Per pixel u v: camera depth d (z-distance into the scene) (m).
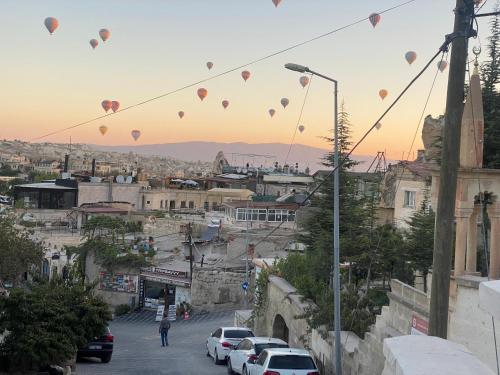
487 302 7.72
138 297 54.50
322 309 25.36
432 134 37.62
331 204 38.59
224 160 144.25
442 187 11.82
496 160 22.08
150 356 32.12
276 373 20.14
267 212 68.75
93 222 66.38
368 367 19.16
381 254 30.27
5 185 166.75
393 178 44.53
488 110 23.34
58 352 22.19
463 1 11.80
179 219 76.69
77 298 23.56
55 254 62.12
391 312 20.17
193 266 54.16
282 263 36.56
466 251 16.58
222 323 46.62
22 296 22.27
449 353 8.26
